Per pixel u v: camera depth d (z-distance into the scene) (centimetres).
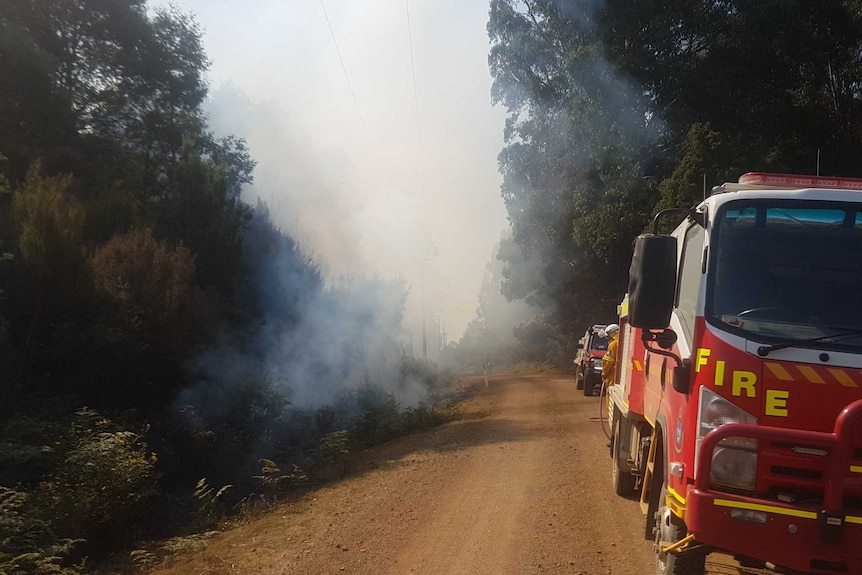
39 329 1490
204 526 1050
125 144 2708
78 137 2406
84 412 1243
